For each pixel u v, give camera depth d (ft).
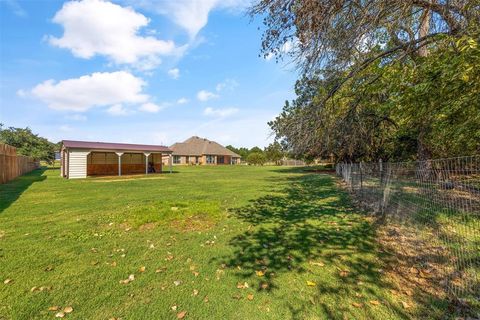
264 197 31.71
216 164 169.89
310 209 24.31
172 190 38.99
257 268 11.56
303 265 11.78
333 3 11.23
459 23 11.84
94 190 38.86
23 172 72.95
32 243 14.82
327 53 12.40
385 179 21.26
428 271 10.78
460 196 12.60
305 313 8.16
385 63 15.25
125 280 10.47
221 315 8.12
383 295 9.12
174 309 8.46
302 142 16.60
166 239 15.74
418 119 17.92
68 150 61.82
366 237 15.62
